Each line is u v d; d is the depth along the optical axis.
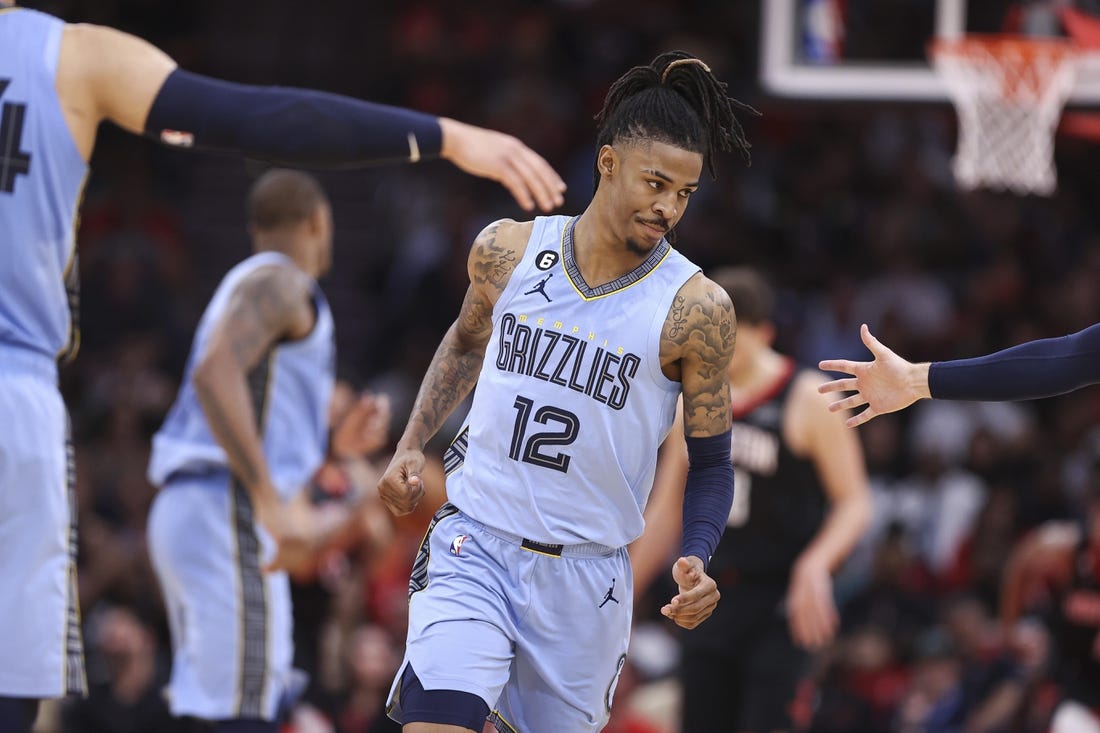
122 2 31.28
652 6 30.77
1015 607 13.84
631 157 6.60
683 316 6.78
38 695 7.13
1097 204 27.33
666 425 7.04
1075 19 14.70
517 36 30.47
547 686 7.03
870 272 26.47
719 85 6.89
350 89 31.69
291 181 10.57
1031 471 21.00
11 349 7.20
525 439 6.83
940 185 27.41
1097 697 13.02
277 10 32.44
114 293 25.67
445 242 27.45
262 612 10.01
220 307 10.03
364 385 25.11
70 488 7.41
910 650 17.66
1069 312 24.84
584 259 6.89
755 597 11.73
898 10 15.42
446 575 6.95
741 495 11.67
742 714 11.79
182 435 10.20
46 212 7.24
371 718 14.62
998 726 15.11
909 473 22.05
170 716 15.31
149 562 17.64
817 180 27.95
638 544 12.20
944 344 24.55
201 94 7.32
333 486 11.87
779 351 24.91
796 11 15.62
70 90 7.28
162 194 29.27
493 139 7.70
